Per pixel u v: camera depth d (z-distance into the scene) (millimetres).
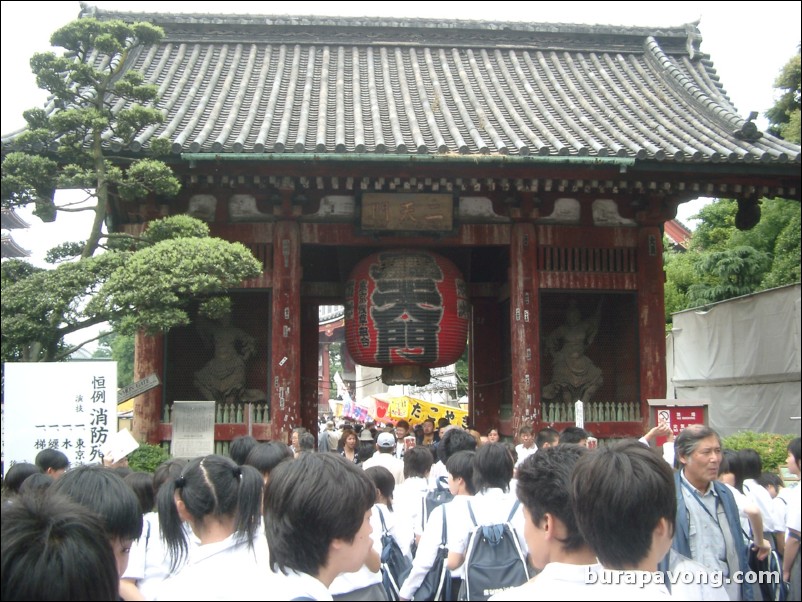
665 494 3080
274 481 3559
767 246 24281
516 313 16094
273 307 15789
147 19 20062
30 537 2531
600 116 17188
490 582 5172
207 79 18422
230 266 11688
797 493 5906
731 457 7453
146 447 13680
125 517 3900
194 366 16859
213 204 16156
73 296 11141
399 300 15945
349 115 16672
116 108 16438
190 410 13656
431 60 20047
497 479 5703
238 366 16641
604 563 3117
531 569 5340
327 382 50938
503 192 16359
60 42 12125
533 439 12844
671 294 27094
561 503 3432
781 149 14688
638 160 14281
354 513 3477
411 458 7758
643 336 16406
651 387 16203
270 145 14445
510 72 19781
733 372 19875
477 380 19859
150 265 11211
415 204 15875
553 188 15328
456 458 6406
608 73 20094
